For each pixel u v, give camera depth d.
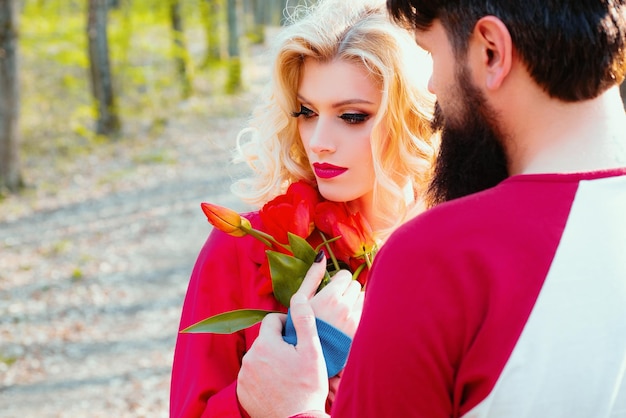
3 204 10.46
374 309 0.96
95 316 6.89
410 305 0.93
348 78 1.52
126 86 17.53
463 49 0.99
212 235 1.71
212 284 1.64
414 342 0.93
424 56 1.58
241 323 1.40
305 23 1.55
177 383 1.64
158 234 9.24
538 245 0.93
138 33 16.88
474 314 0.92
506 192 0.96
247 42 28.03
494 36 0.95
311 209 1.56
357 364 0.97
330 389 1.37
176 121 16.19
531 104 0.97
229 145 13.90
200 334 1.60
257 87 20.03
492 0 0.95
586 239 0.93
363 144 1.57
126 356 6.11
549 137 0.97
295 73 1.59
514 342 0.91
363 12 1.57
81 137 14.33
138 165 12.76
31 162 12.66
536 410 0.91
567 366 0.91
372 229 1.67
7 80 10.80
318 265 1.43
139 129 15.46
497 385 0.91
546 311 0.91
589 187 0.95
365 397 0.96
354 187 1.59
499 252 0.93
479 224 0.94
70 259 8.38
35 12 14.48
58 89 16.08
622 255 0.94
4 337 6.44
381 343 0.94
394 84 1.53
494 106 0.99
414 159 1.60
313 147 1.56
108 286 7.60
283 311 1.56
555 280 0.92
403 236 0.97
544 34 0.93
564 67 0.93
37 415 5.20
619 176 0.97
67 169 12.39
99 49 14.54
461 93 1.00
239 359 1.61
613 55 0.95
